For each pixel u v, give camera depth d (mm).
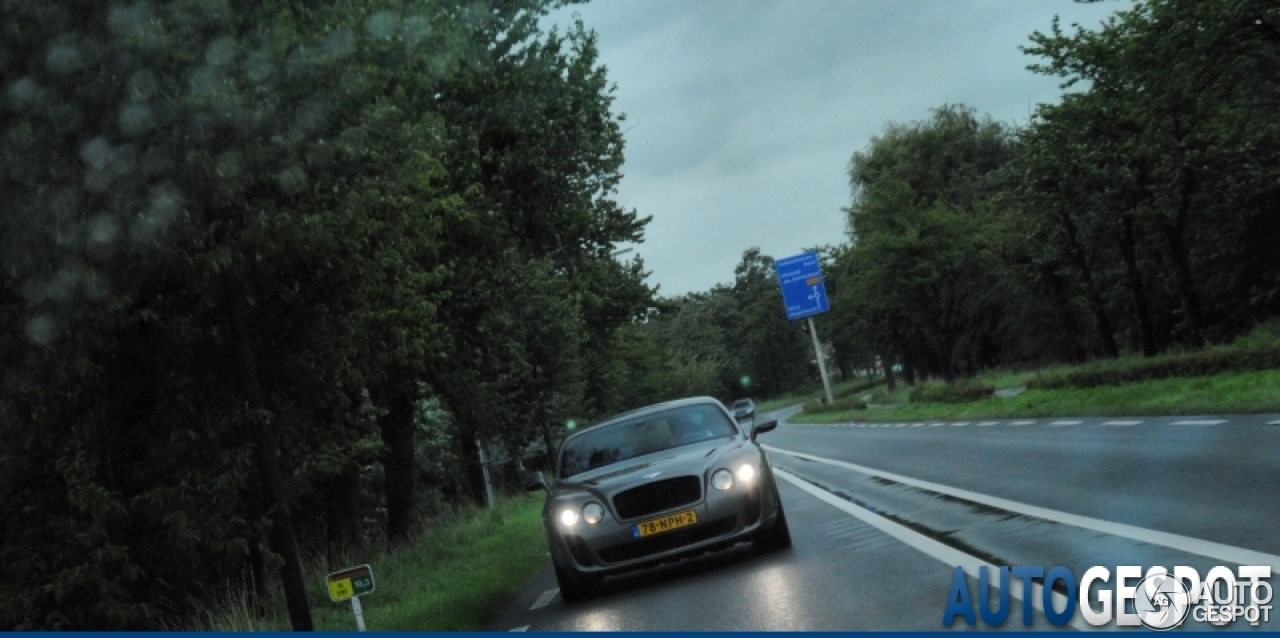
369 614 12844
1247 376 23688
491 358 26203
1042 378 37750
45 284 10008
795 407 131750
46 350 10719
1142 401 25578
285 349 13172
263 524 11164
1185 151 41031
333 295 13133
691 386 152500
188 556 12836
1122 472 13977
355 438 14953
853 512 15094
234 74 9766
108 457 12023
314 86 10352
